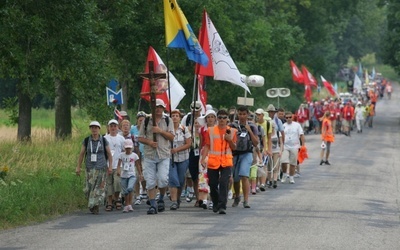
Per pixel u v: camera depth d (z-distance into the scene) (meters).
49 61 53.47
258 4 125.06
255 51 114.50
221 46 46.59
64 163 54.88
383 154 90.44
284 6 153.88
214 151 38.91
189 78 92.56
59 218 37.81
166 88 46.72
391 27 168.12
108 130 42.53
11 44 48.66
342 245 29.84
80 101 71.69
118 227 34.16
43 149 62.44
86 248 28.73
